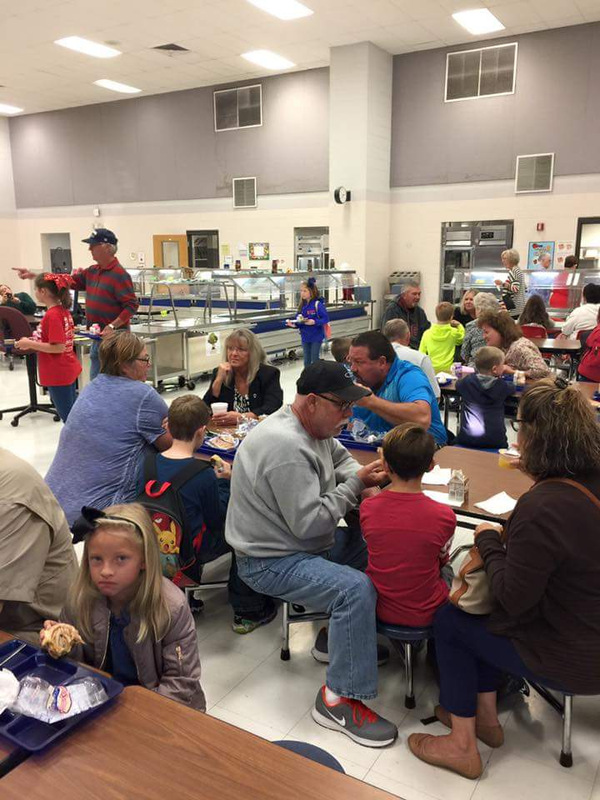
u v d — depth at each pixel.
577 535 1.55
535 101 9.82
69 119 14.40
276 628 2.66
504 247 10.48
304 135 11.64
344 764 1.90
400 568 1.98
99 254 5.09
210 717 1.13
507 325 4.93
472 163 10.51
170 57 10.56
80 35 9.44
